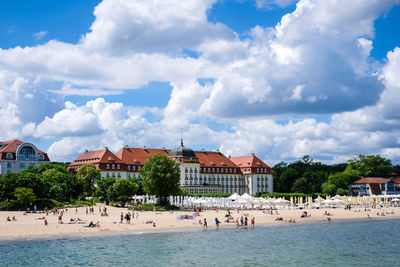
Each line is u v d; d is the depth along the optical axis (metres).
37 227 83.62
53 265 53.56
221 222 102.25
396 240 76.12
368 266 54.81
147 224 94.44
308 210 143.00
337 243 72.31
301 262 56.78
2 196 120.81
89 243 69.31
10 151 189.00
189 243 70.62
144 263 55.28
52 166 182.38
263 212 129.12
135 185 150.38
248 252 63.16
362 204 172.38
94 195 168.25
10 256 58.22
